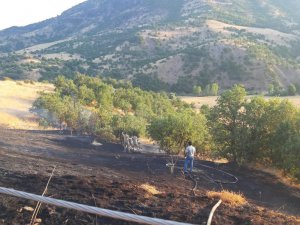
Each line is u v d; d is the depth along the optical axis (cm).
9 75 12600
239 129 2223
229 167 2208
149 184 1362
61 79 5734
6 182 974
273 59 14762
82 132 3562
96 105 5181
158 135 2439
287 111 2169
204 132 2477
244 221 862
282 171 2108
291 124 2084
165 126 2414
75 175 1220
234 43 15775
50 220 739
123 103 5359
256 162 2247
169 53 17800
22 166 1285
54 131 3591
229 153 2298
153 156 2386
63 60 17450
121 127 3256
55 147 2384
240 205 1025
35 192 916
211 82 13838
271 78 13562
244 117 2228
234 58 14700
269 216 942
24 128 3734
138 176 1652
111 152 2520
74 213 775
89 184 1048
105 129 3309
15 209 758
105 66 16575
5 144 2155
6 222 705
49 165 1443
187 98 9962
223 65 14488
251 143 2194
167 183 1555
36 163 1434
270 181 1973
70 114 3719
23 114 4362
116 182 1125
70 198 891
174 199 996
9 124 3816
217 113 2305
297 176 1927
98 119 3644
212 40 17800
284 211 1461
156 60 15912
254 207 1021
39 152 2075
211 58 14850
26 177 1052
